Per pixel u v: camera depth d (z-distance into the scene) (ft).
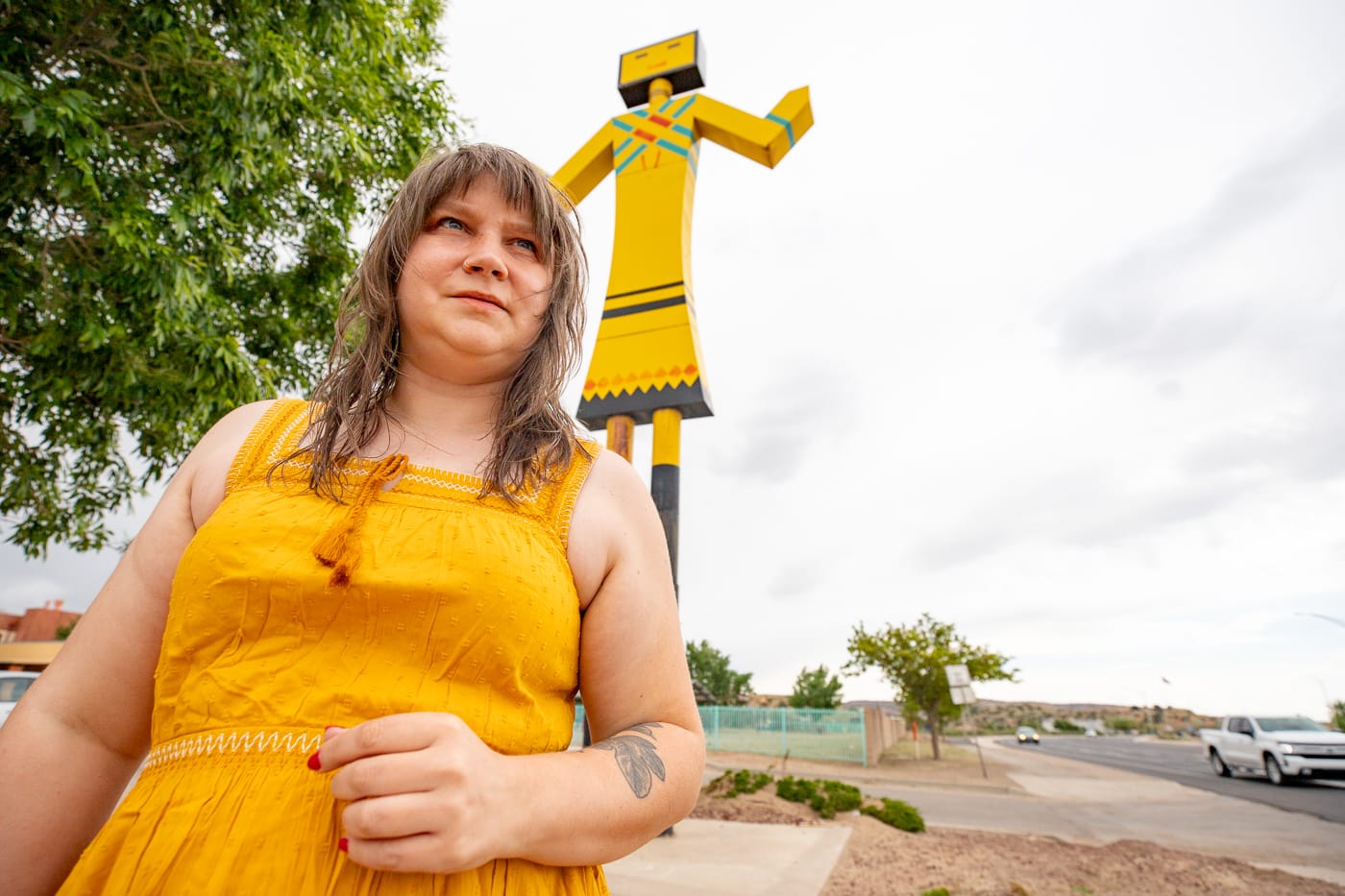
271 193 17.53
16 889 2.58
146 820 2.37
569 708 3.03
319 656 2.51
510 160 3.74
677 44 21.38
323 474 2.91
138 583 3.02
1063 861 19.43
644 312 18.66
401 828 1.95
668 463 17.74
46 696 2.82
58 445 16.48
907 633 73.00
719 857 18.98
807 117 19.56
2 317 13.83
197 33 13.98
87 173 12.18
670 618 3.34
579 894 2.64
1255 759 47.21
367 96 18.56
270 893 2.17
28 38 13.23
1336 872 18.98
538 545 2.93
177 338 14.24
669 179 19.61
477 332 3.30
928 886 16.39
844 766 58.23
